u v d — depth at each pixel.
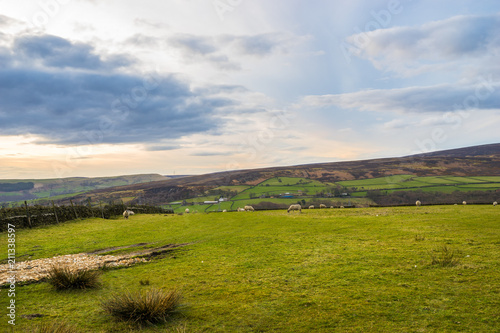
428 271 10.80
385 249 14.84
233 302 8.87
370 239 18.02
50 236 22.50
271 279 10.94
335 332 6.77
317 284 10.14
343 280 10.40
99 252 17.23
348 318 7.45
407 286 9.43
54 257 15.66
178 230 26.12
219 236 22.00
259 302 8.79
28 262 14.41
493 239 15.78
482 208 38.91
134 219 36.62
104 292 10.02
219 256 15.12
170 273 12.22
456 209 38.78
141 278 11.59
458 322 6.86
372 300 8.49
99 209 37.75
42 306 8.77
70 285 10.31
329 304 8.39
